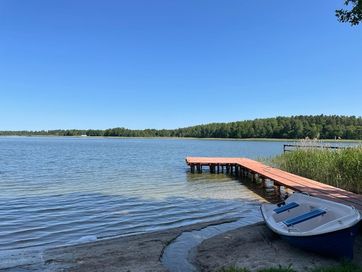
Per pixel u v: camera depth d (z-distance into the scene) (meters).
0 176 23.56
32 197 15.70
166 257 7.65
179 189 18.44
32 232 10.34
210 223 10.92
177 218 11.98
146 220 11.72
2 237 9.83
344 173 15.97
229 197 16.05
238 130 114.25
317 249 6.97
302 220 7.62
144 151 59.62
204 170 28.17
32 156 44.25
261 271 6.13
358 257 6.90
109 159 40.09
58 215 12.39
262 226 9.84
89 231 10.45
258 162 26.31
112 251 8.09
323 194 12.53
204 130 144.50
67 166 31.09
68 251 8.20
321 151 19.42
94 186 19.25
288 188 14.93
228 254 7.70
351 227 6.54
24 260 7.67
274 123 102.06
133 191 17.61
